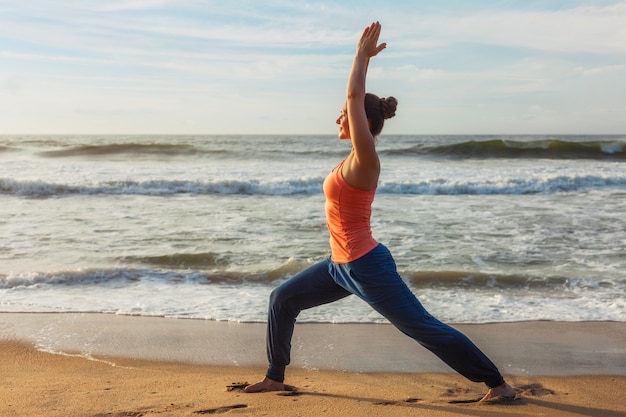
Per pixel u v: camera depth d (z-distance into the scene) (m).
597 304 6.81
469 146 29.16
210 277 7.98
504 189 16.94
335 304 6.88
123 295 7.25
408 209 13.32
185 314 6.48
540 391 4.09
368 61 3.26
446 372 4.67
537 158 28.08
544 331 5.88
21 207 13.88
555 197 15.62
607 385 4.32
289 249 9.40
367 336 5.71
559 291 7.40
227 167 22.66
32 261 8.75
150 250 9.35
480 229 10.91
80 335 5.72
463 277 7.77
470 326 6.04
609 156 28.42
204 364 4.92
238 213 12.88
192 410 3.39
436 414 3.35
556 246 9.62
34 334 5.73
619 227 11.10
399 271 7.91
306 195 16.19
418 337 3.41
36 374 4.47
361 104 3.12
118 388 3.99
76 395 3.77
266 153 30.05
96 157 28.30
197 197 15.74
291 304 3.70
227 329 5.96
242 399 3.65
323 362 4.95
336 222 3.30
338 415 3.31
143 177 18.59
